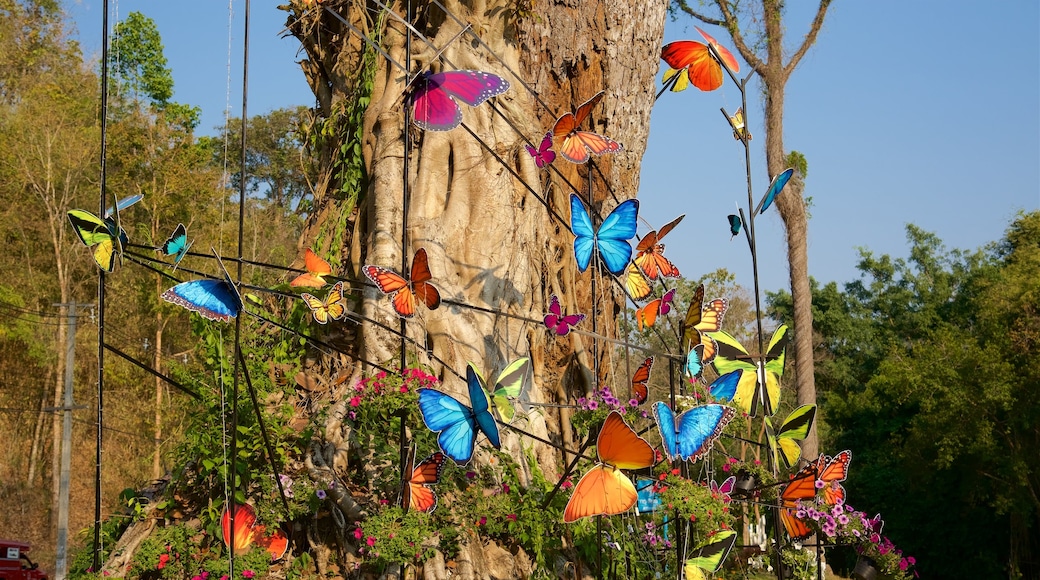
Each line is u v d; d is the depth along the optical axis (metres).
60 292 25.94
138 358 25.78
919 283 43.03
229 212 26.64
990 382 22.69
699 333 7.63
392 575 7.64
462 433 6.19
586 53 11.28
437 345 8.92
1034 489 23.41
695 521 7.36
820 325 43.84
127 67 28.25
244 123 7.06
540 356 9.77
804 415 8.02
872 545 8.62
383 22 10.05
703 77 7.97
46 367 26.09
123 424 25.27
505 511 8.07
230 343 8.63
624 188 11.72
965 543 26.53
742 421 9.98
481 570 7.97
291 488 7.97
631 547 8.52
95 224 6.23
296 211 10.99
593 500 6.08
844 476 7.74
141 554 7.72
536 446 9.11
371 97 9.93
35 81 28.16
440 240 9.28
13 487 24.81
